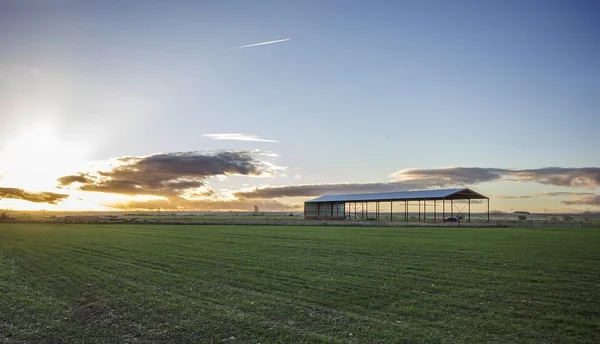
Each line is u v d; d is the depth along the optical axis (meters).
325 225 84.75
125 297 22.06
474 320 17.52
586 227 82.69
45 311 19.88
